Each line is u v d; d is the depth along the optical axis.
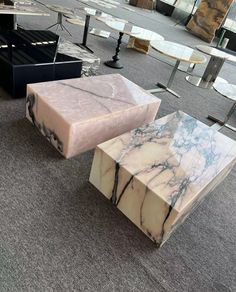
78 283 1.18
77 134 1.74
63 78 2.60
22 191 1.52
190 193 1.37
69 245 1.32
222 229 1.64
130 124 2.13
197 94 3.53
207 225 1.64
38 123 1.96
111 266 1.28
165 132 1.81
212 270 1.38
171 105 3.04
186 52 3.24
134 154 1.54
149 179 1.39
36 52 2.50
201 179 1.48
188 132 1.87
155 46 3.17
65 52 2.74
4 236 1.27
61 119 1.70
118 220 1.52
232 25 6.76
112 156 1.49
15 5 3.01
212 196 1.88
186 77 4.00
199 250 1.47
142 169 1.45
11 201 1.45
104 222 1.48
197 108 3.14
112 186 1.55
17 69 2.15
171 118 2.00
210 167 1.59
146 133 1.76
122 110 1.95
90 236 1.39
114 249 1.36
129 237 1.44
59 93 1.93
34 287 1.12
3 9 2.71
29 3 3.34
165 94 3.28
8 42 2.55
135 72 3.67
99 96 2.04
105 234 1.42
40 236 1.32
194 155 1.66
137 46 4.55
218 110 3.22
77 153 1.89
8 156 1.72
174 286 1.26
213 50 3.82
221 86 2.80
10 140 1.85
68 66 2.55
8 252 1.21
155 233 1.41
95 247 1.34
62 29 4.47
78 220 1.45
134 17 7.02
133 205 1.47
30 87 1.90
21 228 1.33
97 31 4.91
